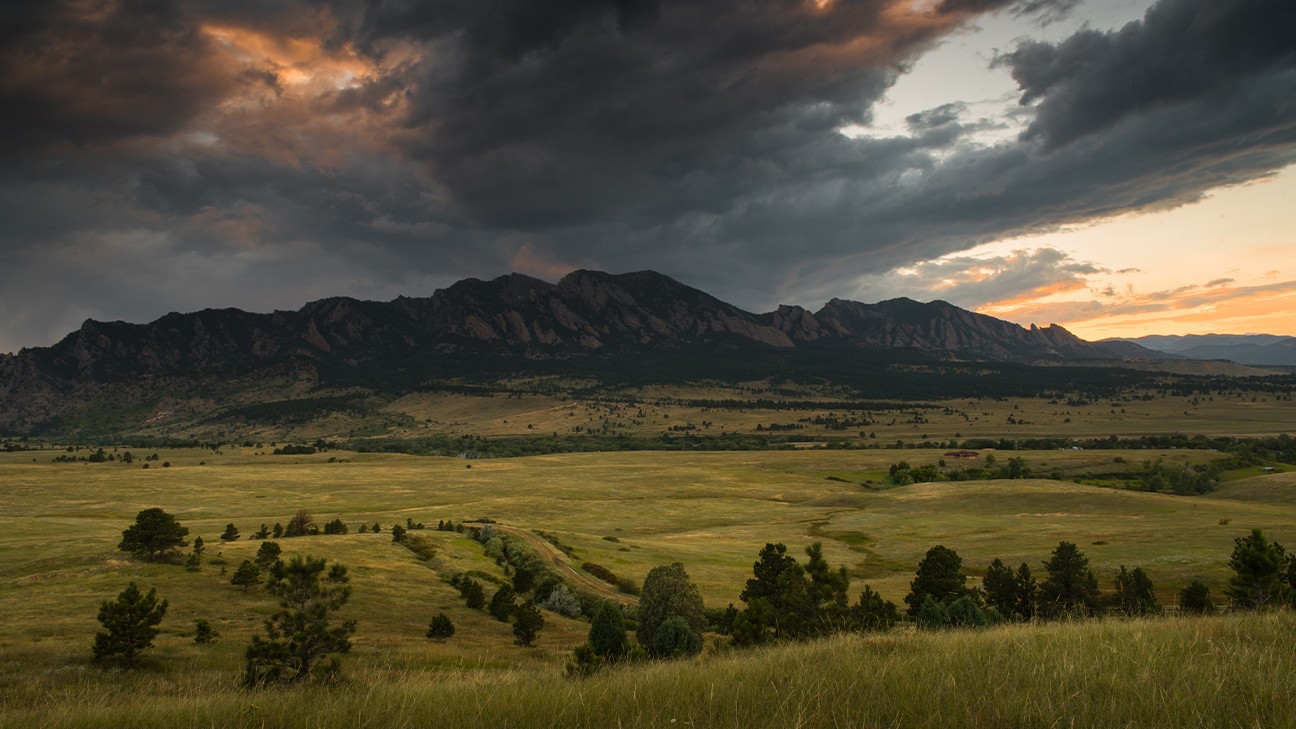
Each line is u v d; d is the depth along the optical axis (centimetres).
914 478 19462
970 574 8256
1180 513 12006
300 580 1822
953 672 759
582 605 7194
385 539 9894
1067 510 13162
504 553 9744
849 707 623
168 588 6253
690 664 1005
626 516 15488
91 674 3256
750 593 5141
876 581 8356
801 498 18038
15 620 4975
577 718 666
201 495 18100
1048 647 895
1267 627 1001
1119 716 571
